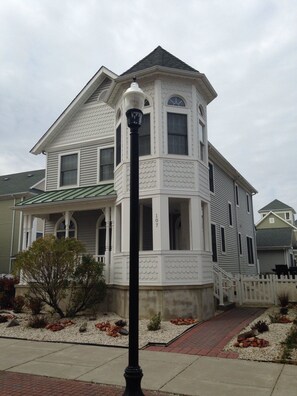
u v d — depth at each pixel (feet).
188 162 43.19
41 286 39.73
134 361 16.11
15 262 40.37
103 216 56.85
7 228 91.15
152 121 43.19
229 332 31.94
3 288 51.96
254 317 39.60
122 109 46.34
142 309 39.50
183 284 39.81
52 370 22.54
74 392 18.78
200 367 22.44
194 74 44.06
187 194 42.37
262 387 18.80
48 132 62.54
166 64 44.39
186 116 44.29
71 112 62.28
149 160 42.50
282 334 29.25
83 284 41.04
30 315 42.52
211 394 18.08
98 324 35.29
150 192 41.73
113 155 57.82
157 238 40.45
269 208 178.50
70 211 52.34
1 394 18.57
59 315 41.09
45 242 40.04
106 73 59.47
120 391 18.92
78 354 26.22
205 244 45.27
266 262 115.85
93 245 57.00
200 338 30.19
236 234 78.54
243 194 90.99
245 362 23.24
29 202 55.16
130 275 16.92
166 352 26.23
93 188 55.83
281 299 47.37
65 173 61.52
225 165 72.64
